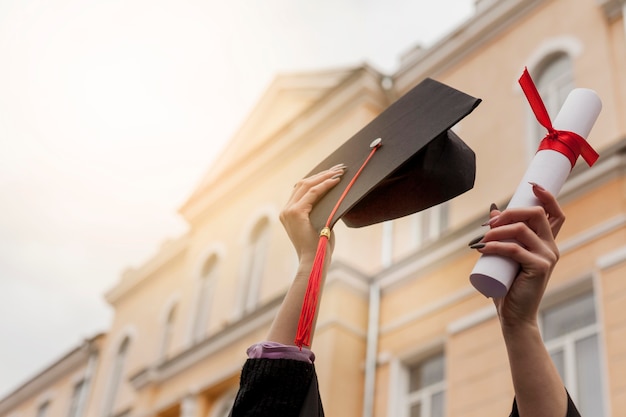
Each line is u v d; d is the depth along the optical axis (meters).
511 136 10.86
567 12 11.07
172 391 13.71
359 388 10.60
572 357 8.47
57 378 19.86
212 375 12.91
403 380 10.37
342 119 13.34
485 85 11.71
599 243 8.81
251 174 15.02
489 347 9.32
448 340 9.86
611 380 7.88
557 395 1.82
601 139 9.56
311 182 2.17
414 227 11.73
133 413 14.29
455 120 2.05
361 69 13.09
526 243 1.76
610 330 8.16
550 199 1.80
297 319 1.95
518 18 11.77
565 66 10.79
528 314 1.82
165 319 16.80
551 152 1.88
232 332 12.93
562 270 8.95
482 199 10.77
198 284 15.21
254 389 1.83
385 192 2.16
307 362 1.88
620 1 10.36
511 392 8.77
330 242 2.04
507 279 1.73
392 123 2.19
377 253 11.91
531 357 1.82
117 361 17.77
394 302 10.98
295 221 2.08
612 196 9.00
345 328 10.89
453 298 10.20
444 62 12.55
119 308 18.83
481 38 12.15
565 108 1.96
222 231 15.23
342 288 11.16
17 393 21.06
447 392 9.48
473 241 1.80
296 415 1.82
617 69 9.99
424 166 2.09
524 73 1.95
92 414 17.12
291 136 14.23
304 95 14.92
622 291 8.28
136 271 18.58
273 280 12.92
